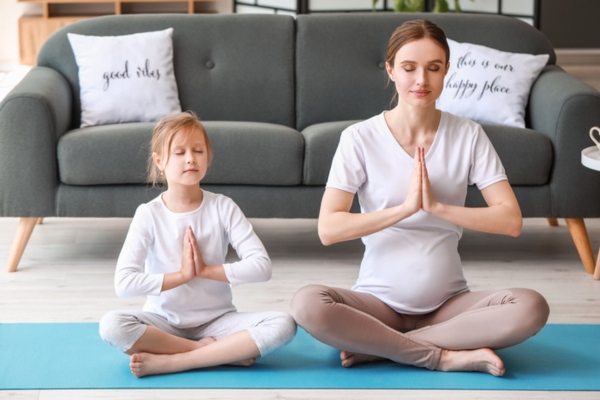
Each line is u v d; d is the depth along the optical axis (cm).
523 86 390
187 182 245
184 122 247
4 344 267
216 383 240
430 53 239
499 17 421
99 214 351
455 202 253
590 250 350
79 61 395
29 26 760
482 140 254
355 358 252
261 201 355
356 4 720
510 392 237
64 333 277
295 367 252
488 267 353
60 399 230
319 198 356
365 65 411
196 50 409
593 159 317
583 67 833
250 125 364
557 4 885
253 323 249
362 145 253
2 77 742
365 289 258
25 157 344
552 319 296
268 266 247
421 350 247
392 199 251
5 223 408
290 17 418
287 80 409
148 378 243
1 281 331
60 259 358
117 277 241
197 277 250
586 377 246
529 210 354
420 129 251
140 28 409
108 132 351
